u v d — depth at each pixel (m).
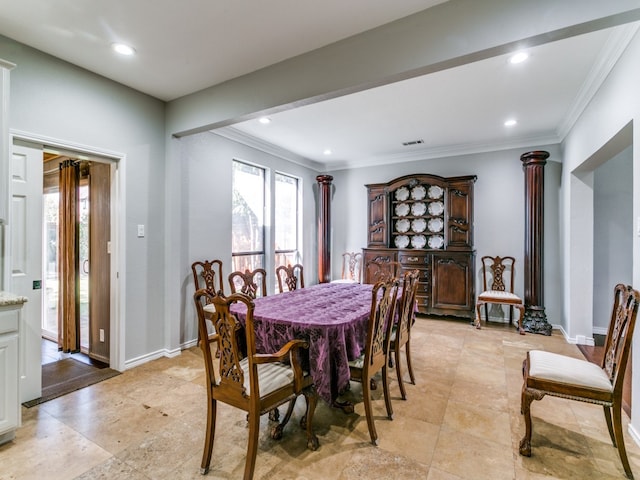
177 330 3.45
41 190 2.52
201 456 1.83
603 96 2.68
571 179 3.86
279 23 2.13
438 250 4.80
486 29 1.84
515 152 4.72
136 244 3.12
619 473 1.71
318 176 5.94
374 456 1.83
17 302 1.93
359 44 2.25
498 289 4.70
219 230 4.11
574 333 3.82
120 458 1.81
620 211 4.16
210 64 2.64
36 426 2.11
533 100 3.32
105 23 2.12
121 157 2.98
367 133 4.41
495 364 3.17
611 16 1.58
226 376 1.66
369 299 2.70
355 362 2.05
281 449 1.89
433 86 3.02
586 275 3.79
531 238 4.27
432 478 1.66
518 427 2.12
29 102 2.38
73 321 3.47
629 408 2.37
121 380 2.79
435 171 5.27
